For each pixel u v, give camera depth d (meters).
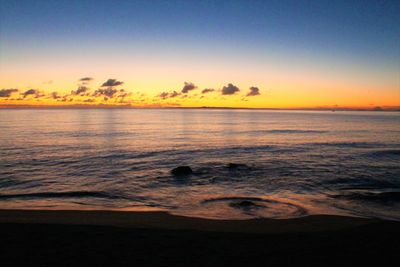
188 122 124.94
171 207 15.20
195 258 7.93
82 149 39.62
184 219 12.13
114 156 33.94
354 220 12.08
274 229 10.73
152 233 9.88
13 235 9.44
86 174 24.23
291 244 9.05
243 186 20.25
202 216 13.24
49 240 9.05
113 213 13.11
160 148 41.16
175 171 24.11
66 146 42.59
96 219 11.92
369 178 22.69
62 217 12.16
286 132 71.62
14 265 7.34
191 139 54.19
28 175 23.83
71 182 21.48
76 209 14.44
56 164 28.84
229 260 7.84
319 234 10.06
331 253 8.38
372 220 12.10
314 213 13.78
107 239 9.22
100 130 74.94
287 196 17.48
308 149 40.69
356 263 7.75
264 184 20.80
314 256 8.17
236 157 33.72
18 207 15.06
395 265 7.67
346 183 21.11
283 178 22.66
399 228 10.88
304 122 129.38
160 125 100.88
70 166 27.83
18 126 87.69
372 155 35.09
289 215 13.41
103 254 8.08
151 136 59.62
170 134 64.81
